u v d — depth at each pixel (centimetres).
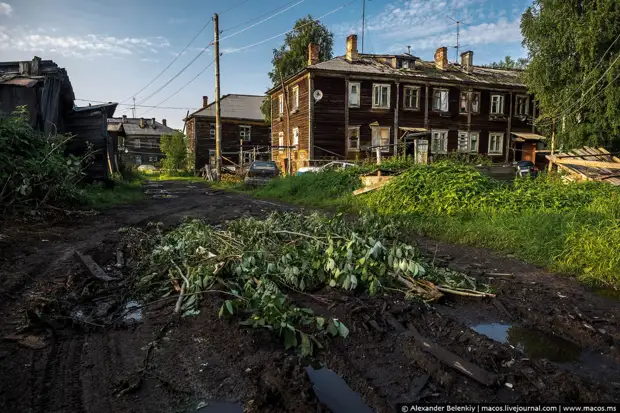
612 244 478
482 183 873
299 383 230
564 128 1875
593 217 605
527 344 295
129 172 2695
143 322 329
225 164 3894
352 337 295
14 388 229
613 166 1129
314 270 424
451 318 332
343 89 2544
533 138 2809
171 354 274
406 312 342
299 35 3644
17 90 1198
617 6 1609
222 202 1325
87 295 373
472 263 517
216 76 2370
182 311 347
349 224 591
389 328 312
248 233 529
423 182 893
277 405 214
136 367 257
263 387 230
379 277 409
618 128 1686
